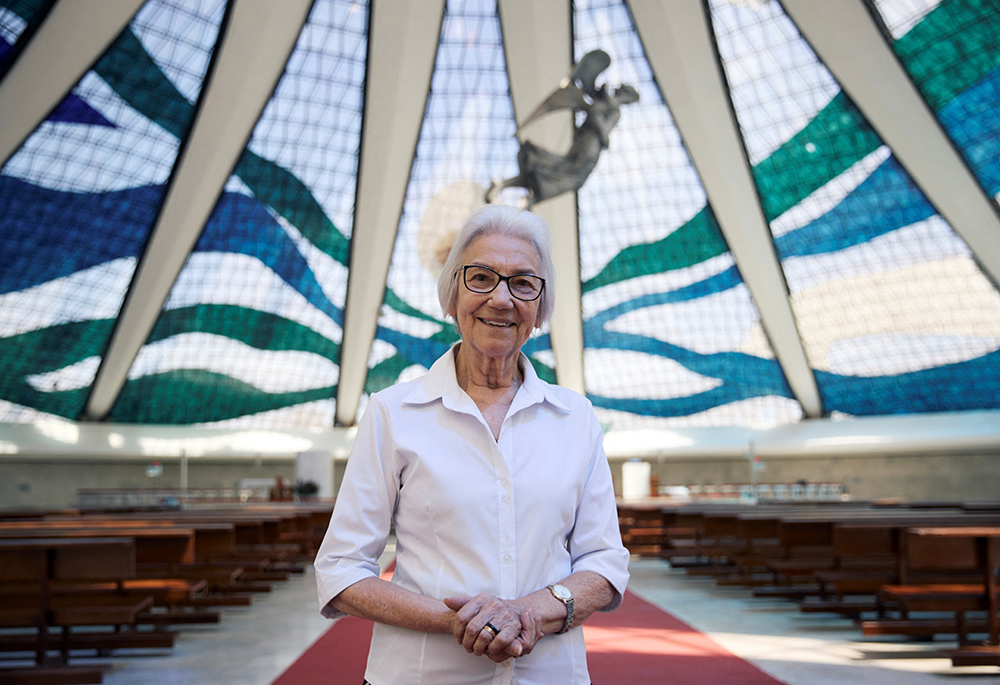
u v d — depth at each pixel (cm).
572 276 2633
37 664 588
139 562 709
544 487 169
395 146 2239
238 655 618
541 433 175
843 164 2227
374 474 172
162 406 2930
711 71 2098
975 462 2961
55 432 2739
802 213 2381
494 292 175
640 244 2578
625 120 2284
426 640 159
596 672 546
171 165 2148
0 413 2664
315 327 2761
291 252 2508
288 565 1230
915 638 671
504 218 182
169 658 612
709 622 754
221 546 834
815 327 2738
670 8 2008
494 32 2092
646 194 2452
